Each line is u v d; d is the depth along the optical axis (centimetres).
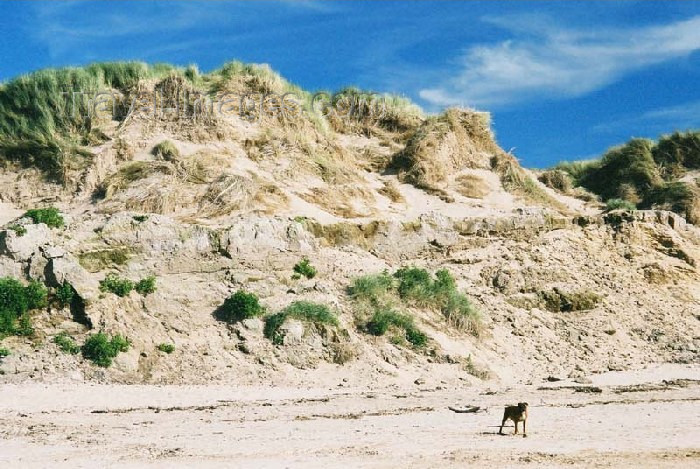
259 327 2884
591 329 3478
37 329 2692
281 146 4041
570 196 4716
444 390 2652
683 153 5094
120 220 3136
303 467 1512
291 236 3356
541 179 4797
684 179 4928
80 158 3806
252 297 2928
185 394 2441
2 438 1823
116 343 2659
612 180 5000
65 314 2748
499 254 3800
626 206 4509
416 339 3012
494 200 4294
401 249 3709
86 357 2636
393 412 2200
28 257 2828
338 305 3066
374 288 3162
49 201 3650
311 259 3328
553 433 1875
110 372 2600
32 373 2534
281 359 2786
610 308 3625
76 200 3625
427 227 3812
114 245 3062
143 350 2698
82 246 3002
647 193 4794
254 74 4400
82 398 2339
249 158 3931
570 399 2467
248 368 2719
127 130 3922
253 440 1794
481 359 3055
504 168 4506
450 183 4350
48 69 4134
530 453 1630
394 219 3788
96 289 2809
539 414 2162
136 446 1733
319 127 4369
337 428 1952
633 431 1892
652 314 3656
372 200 3991
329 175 4006
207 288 3011
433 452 1648
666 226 4228
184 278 3056
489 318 3375
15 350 2606
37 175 3781
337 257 3444
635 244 4075
